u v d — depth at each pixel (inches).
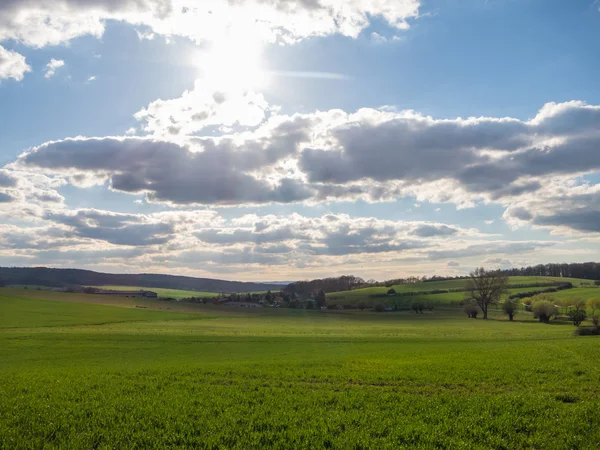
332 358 1640.0
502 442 651.5
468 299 5659.5
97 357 1888.5
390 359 1566.2
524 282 7657.5
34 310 4692.4
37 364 1683.1
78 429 706.8
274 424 740.0
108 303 5935.0
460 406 846.5
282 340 2586.1
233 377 1201.4
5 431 682.2
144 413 797.2
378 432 700.7
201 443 652.7
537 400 874.1
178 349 2170.3
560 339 2506.2
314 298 7165.4
